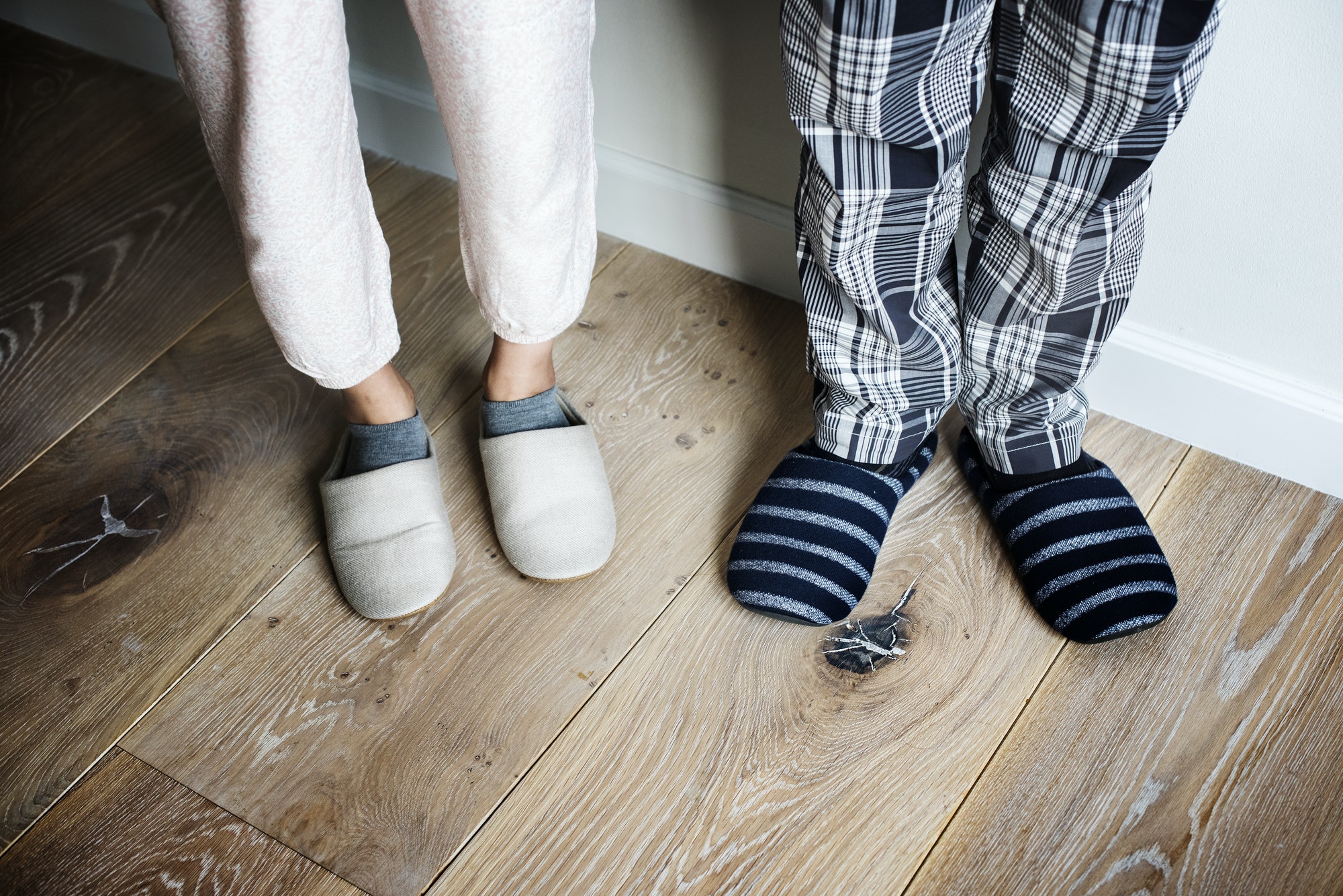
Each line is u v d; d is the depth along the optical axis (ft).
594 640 3.34
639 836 2.93
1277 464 3.69
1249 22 2.80
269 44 2.10
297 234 2.48
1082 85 2.42
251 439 3.92
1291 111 2.89
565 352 4.19
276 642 3.36
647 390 4.05
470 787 3.03
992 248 3.06
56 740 3.15
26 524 3.68
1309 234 3.10
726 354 4.17
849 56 2.34
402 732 3.15
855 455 3.47
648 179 4.32
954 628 3.34
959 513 3.65
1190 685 3.18
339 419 4.00
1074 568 3.26
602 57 4.01
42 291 4.44
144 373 4.15
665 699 3.21
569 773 3.05
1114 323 3.10
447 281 4.49
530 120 2.49
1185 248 3.37
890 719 3.14
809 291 3.20
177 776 3.07
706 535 3.61
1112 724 3.11
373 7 4.38
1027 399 3.30
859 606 3.41
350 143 2.50
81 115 5.24
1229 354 3.55
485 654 3.32
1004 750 3.07
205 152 5.06
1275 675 3.19
